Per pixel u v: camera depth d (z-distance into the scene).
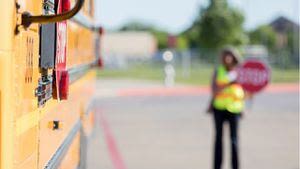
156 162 11.66
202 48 63.78
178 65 66.00
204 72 58.03
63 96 4.60
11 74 3.33
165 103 25.33
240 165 10.83
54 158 4.98
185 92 31.30
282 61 70.19
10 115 3.33
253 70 11.96
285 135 15.69
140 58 83.81
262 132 16.23
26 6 3.67
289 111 22.14
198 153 12.76
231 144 9.86
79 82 7.32
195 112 21.50
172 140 14.64
